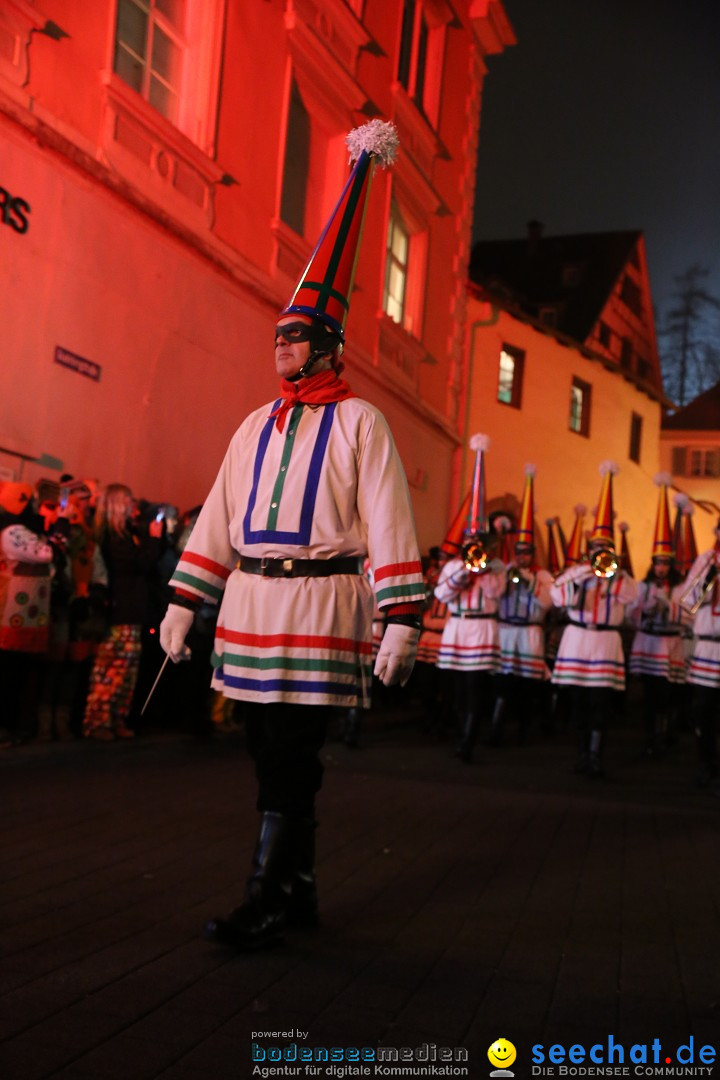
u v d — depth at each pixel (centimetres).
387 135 388
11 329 883
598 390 2625
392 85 1656
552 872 499
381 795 707
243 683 356
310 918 380
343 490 356
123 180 1022
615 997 321
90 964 325
